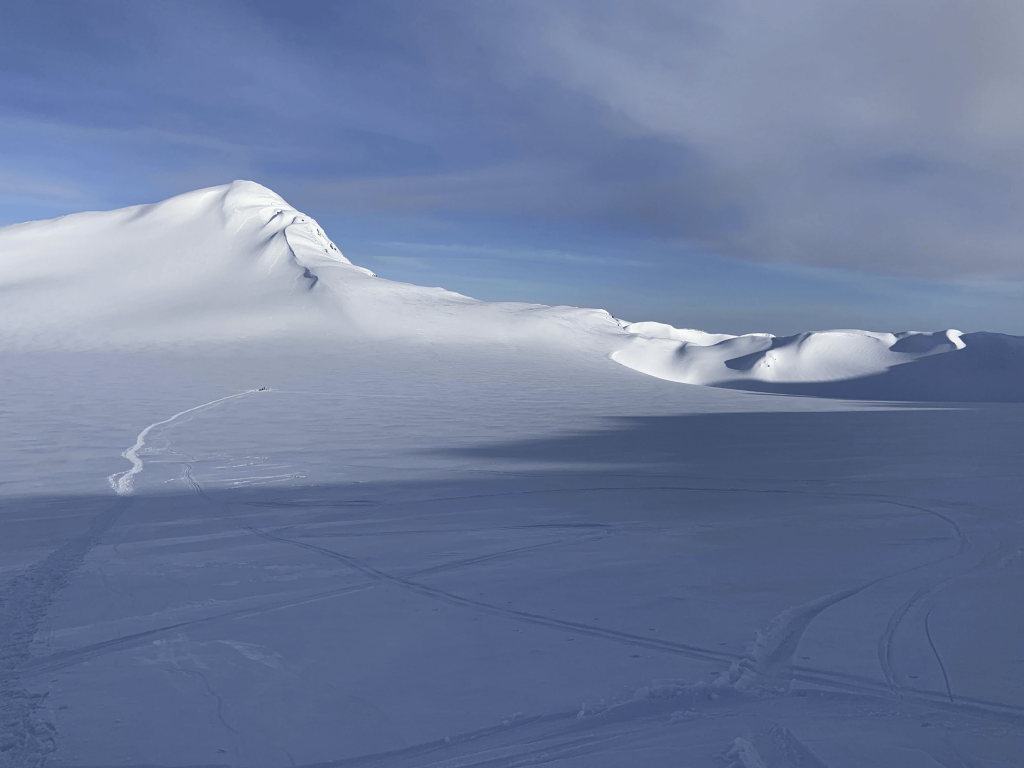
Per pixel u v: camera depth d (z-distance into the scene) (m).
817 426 26.91
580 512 11.38
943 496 11.55
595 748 3.91
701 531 9.59
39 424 26.39
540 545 9.04
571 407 35.88
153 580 7.70
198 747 4.05
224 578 7.74
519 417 31.14
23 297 77.06
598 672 4.92
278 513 11.90
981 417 30.05
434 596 6.88
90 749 4.05
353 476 16.17
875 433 23.67
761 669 4.89
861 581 6.82
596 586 7.02
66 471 17.31
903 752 3.72
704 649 5.26
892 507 10.78
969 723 4.02
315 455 19.84
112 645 5.73
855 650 5.09
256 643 5.70
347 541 9.55
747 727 4.08
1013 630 5.38
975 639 5.22
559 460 18.41
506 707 4.44
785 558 7.84
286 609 6.57
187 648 5.62
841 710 4.23
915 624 5.57
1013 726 3.97
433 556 8.55
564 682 4.78
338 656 5.37
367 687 4.79
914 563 7.42
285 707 4.53
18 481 15.92
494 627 5.92
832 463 16.38
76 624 6.27
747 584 6.87
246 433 24.80
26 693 4.83
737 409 36.19
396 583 7.39
